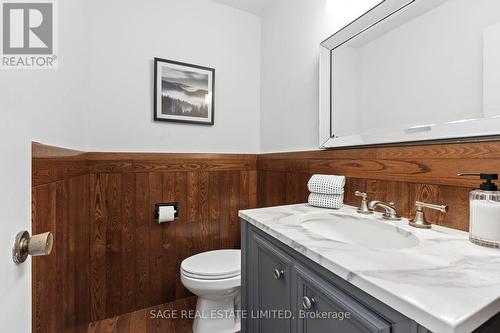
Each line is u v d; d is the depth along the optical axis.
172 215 1.65
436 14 0.87
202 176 1.83
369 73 1.11
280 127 1.78
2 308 0.39
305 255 0.69
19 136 0.45
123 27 1.59
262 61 2.01
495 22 0.73
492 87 0.74
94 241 1.52
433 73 0.88
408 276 0.51
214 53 1.88
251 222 1.03
